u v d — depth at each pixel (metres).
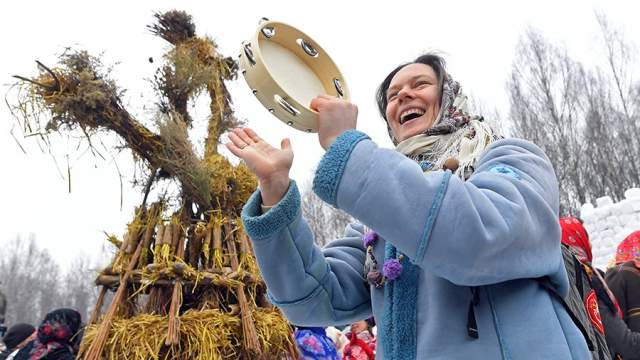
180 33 3.11
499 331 1.06
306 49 1.49
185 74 2.90
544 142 19.86
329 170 1.07
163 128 2.60
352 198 1.05
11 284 48.53
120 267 2.49
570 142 19.61
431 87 1.53
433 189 1.03
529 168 1.17
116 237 2.70
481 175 1.13
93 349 2.22
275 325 2.53
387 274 1.21
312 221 17.67
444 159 1.35
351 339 4.24
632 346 2.32
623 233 8.20
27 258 55.84
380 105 1.81
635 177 18.55
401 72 1.60
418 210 1.01
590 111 19.81
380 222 1.04
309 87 1.49
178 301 2.36
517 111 20.78
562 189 19.20
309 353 3.06
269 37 1.43
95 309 2.51
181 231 2.67
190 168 2.65
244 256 2.62
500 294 1.10
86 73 2.38
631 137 19.09
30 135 2.30
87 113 2.38
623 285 2.71
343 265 1.52
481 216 1.01
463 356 1.06
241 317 2.45
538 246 1.08
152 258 2.63
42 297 49.47
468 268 1.01
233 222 2.75
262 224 1.25
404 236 1.02
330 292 1.44
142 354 2.18
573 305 1.24
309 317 1.42
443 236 1.00
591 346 1.18
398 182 1.04
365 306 1.52
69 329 3.51
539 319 1.06
